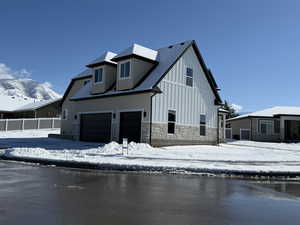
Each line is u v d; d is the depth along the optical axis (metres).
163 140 20.17
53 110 47.81
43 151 16.36
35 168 12.24
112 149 16.97
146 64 22.16
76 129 25.45
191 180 10.38
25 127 38.09
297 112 37.69
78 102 25.70
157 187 8.73
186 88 22.38
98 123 23.53
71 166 13.05
